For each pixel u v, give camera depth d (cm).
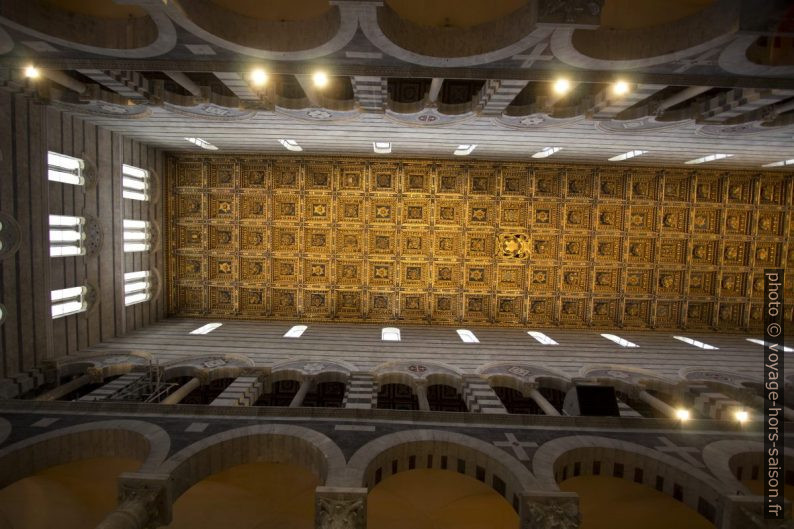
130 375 1827
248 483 1584
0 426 1372
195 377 1905
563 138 2123
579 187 2798
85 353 1989
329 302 2834
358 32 1170
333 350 2186
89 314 2069
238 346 2202
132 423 1394
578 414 1587
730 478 1237
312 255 2814
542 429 1440
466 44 1296
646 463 1331
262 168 2769
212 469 1306
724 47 1182
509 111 1788
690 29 1194
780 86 1384
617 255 2844
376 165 2742
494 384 1936
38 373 1723
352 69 1380
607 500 1609
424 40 1298
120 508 1053
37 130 1738
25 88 1554
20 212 1672
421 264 2831
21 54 1346
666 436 1428
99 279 2134
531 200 2777
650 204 2802
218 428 1384
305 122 1966
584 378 1941
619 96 1532
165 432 1351
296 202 2802
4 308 1611
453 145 2344
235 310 2825
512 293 2820
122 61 1373
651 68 1329
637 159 2584
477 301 2850
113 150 2214
